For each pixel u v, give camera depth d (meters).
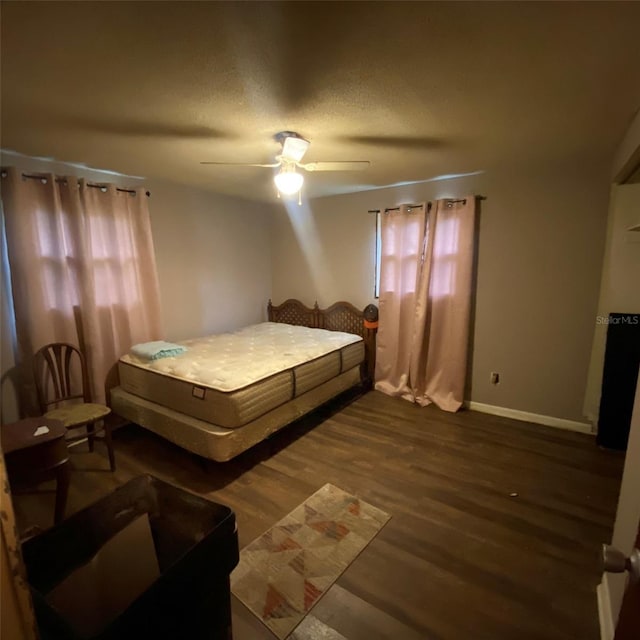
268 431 2.77
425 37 1.30
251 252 4.81
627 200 2.67
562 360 3.24
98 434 3.15
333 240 4.48
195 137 2.31
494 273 3.45
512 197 3.28
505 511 2.18
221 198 4.34
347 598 1.62
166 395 2.78
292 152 2.37
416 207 3.69
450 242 3.55
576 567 1.78
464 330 3.53
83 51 1.37
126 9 1.13
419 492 2.37
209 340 3.79
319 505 2.25
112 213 3.14
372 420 3.46
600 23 1.21
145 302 3.48
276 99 1.79
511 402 3.52
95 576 1.21
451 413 3.61
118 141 2.39
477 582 1.70
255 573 1.75
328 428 3.29
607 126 2.15
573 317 3.15
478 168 3.11
